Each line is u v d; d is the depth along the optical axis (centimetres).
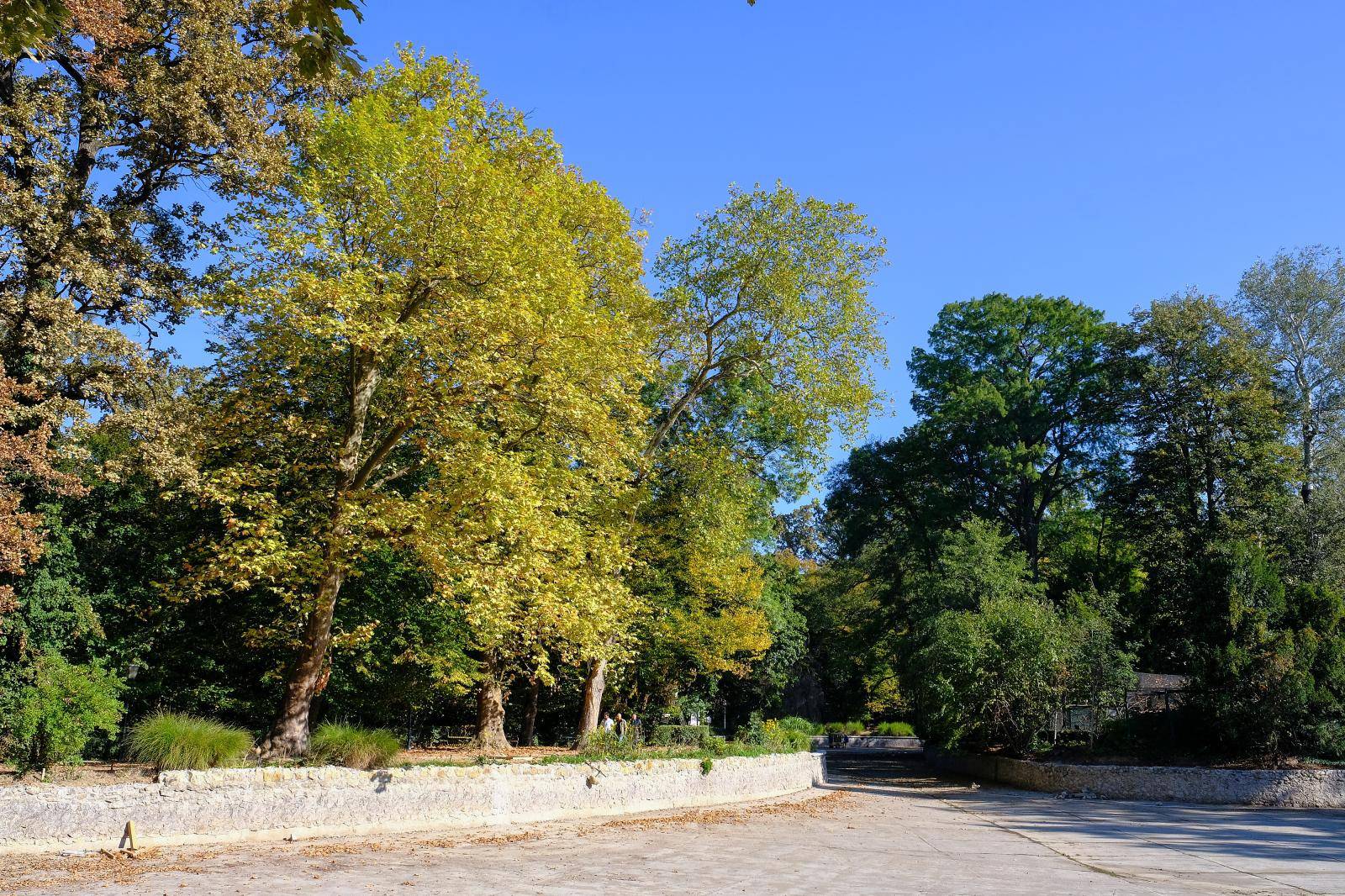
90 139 1931
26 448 1517
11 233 1702
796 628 4156
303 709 1759
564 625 1792
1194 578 2756
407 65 2016
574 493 1983
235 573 1594
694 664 3419
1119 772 2578
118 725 1891
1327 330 3769
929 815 2077
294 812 1477
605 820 1833
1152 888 1132
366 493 1709
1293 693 2420
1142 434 3934
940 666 3050
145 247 1989
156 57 1969
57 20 617
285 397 1791
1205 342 3741
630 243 2344
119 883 1048
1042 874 1241
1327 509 3291
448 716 3042
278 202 1967
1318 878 1237
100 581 2002
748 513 2827
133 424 1656
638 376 2373
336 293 1524
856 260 2634
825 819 1961
